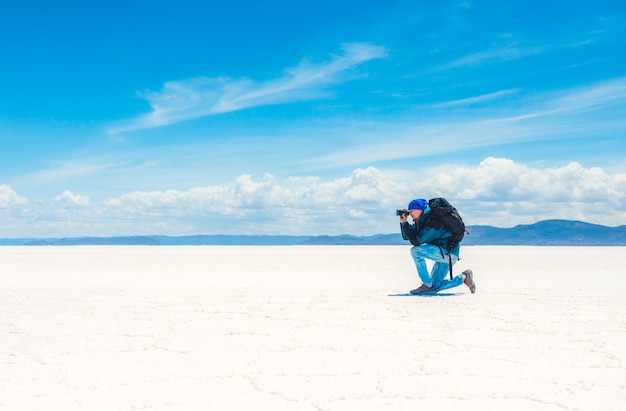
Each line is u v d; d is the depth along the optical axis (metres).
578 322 5.36
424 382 3.25
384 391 3.08
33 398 2.97
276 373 3.47
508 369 3.55
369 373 3.46
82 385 3.23
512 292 8.00
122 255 24.36
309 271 13.27
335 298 7.31
